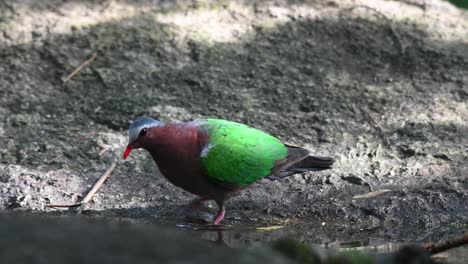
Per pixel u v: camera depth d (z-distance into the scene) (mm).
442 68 14125
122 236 5367
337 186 11438
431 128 12734
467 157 11992
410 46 14609
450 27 15219
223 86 13625
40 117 13000
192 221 10703
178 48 14383
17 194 11164
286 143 12383
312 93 13523
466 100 13398
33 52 14195
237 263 5348
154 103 13242
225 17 15141
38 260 4984
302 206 11031
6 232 5254
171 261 5180
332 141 12453
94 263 5012
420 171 11695
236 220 10797
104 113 13086
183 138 10180
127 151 10242
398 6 15664
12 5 15133
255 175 10484
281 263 5598
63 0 15375
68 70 13914
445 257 8797
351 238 10109
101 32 14633
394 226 10609
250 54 14320
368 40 14719
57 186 11344
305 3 15555
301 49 14508
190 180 10375
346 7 15477
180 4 15375
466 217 10766
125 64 14008
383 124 12852
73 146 12281
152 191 11375
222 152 10273
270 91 13547
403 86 13750
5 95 13414
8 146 12234
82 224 5535
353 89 13648
